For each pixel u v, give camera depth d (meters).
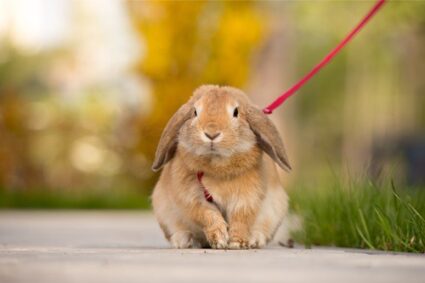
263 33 22.94
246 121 6.74
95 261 5.13
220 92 6.75
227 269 4.70
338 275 4.40
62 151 24.33
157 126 22.48
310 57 41.41
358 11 25.23
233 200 6.82
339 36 27.67
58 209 21.03
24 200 21.17
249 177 6.79
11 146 23.59
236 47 22.69
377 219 7.54
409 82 35.44
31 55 30.69
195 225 7.05
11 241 9.20
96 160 24.23
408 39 27.62
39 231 11.57
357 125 38.50
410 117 36.00
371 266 4.94
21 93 26.97
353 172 10.32
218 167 6.65
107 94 28.75
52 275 4.27
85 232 11.34
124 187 23.25
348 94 39.88
